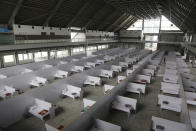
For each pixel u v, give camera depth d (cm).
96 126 600
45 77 1256
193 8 952
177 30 3388
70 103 883
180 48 3403
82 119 536
